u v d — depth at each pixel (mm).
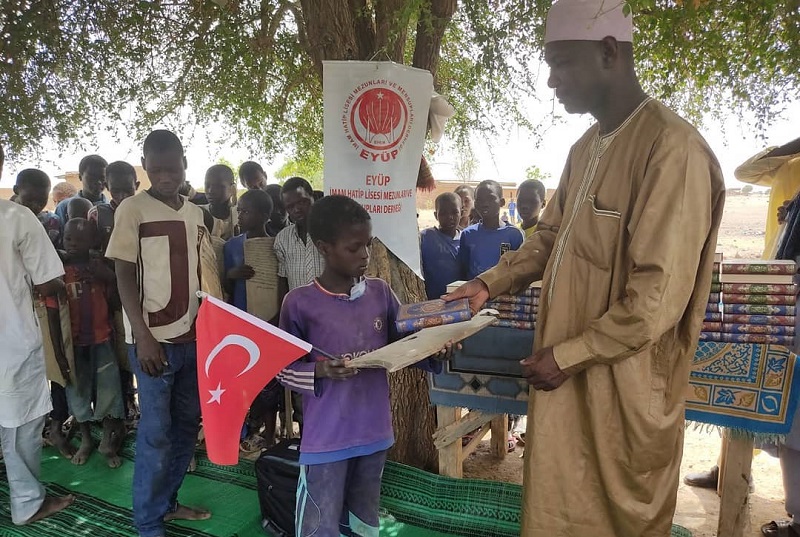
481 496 3004
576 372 1783
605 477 1826
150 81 3803
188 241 2711
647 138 1729
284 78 4230
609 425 1802
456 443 3117
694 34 2436
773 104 2586
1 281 2764
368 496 2199
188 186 5008
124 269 2555
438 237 4359
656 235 1637
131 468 3611
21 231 2828
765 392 2381
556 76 1846
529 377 1817
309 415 2078
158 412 2674
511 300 2777
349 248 1974
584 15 1743
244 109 3912
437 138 3428
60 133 3668
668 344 1786
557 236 1981
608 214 1782
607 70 1785
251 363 1970
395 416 3416
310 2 3115
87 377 3600
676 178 1642
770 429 2381
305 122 4809
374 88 2914
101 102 3994
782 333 2354
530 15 2559
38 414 2955
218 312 1981
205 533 2893
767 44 2293
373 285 2174
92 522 3033
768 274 2344
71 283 3492
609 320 1691
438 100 3213
